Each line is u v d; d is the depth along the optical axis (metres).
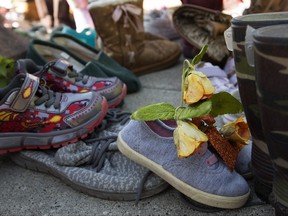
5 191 0.48
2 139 0.52
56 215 0.43
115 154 0.50
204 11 0.86
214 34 0.83
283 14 0.37
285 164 0.32
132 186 0.44
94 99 0.54
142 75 0.94
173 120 0.45
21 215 0.44
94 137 0.54
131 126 0.44
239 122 0.44
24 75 0.52
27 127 0.52
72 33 1.00
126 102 0.76
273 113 0.30
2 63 0.60
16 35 0.87
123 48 0.88
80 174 0.46
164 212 0.42
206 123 0.42
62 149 0.49
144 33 0.93
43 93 0.54
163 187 0.45
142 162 0.43
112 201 0.45
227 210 0.41
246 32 0.35
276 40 0.28
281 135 0.31
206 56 0.83
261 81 0.30
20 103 0.50
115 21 0.85
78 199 0.46
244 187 0.40
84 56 0.86
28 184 0.50
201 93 0.37
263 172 0.39
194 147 0.37
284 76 0.29
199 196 0.39
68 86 0.63
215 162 0.40
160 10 1.19
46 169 0.51
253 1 0.68
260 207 0.41
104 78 0.68
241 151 0.47
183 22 0.90
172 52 0.98
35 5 1.61
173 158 0.41
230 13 0.92
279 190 0.34
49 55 0.78
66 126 0.52
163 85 0.85
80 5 1.27
